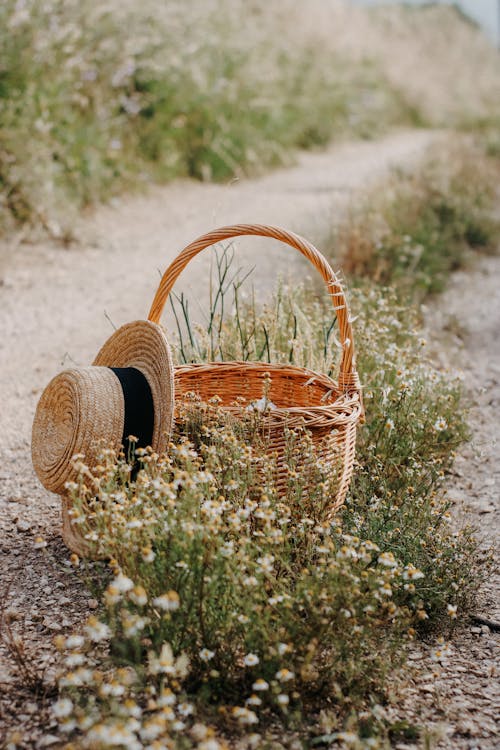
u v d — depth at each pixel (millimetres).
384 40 23422
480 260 8539
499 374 5609
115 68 11367
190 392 3369
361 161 14328
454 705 2443
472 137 15703
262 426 2982
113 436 2969
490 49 27516
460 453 4441
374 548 2453
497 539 3523
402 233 7602
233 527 2492
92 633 2018
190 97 12461
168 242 8633
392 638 2531
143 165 11148
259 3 18547
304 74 17172
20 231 8078
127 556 2414
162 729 1860
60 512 3627
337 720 2287
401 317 5656
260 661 2271
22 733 2221
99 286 7137
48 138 9102
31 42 9570
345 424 3115
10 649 2492
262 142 13352
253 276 6859
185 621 2277
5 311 6422
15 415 4668
